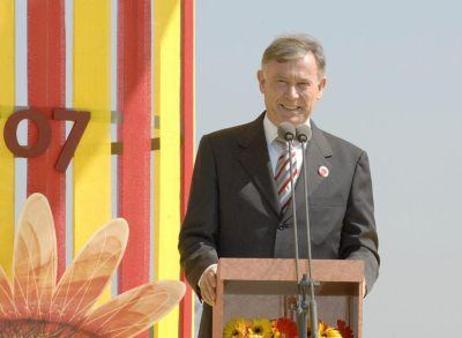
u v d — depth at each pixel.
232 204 12.80
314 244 12.74
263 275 11.52
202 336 12.79
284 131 11.80
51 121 16.22
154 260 16.94
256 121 13.05
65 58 16.34
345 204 12.93
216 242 12.90
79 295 15.62
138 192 16.72
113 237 15.74
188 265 12.59
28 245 15.53
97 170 16.48
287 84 12.66
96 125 16.47
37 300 15.53
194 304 17.03
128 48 16.69
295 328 11.55
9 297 15.45
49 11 16.25
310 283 11.29
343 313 11.78
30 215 15.55
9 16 15.95
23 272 15.50
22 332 15.46
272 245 12.70
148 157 16.78
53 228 15.62
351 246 12.88
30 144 16.12
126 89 16.66
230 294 11.68
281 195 12.78
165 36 16.94
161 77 16.89
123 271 16.59
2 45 15.91
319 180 12.85
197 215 12.84
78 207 16.38
